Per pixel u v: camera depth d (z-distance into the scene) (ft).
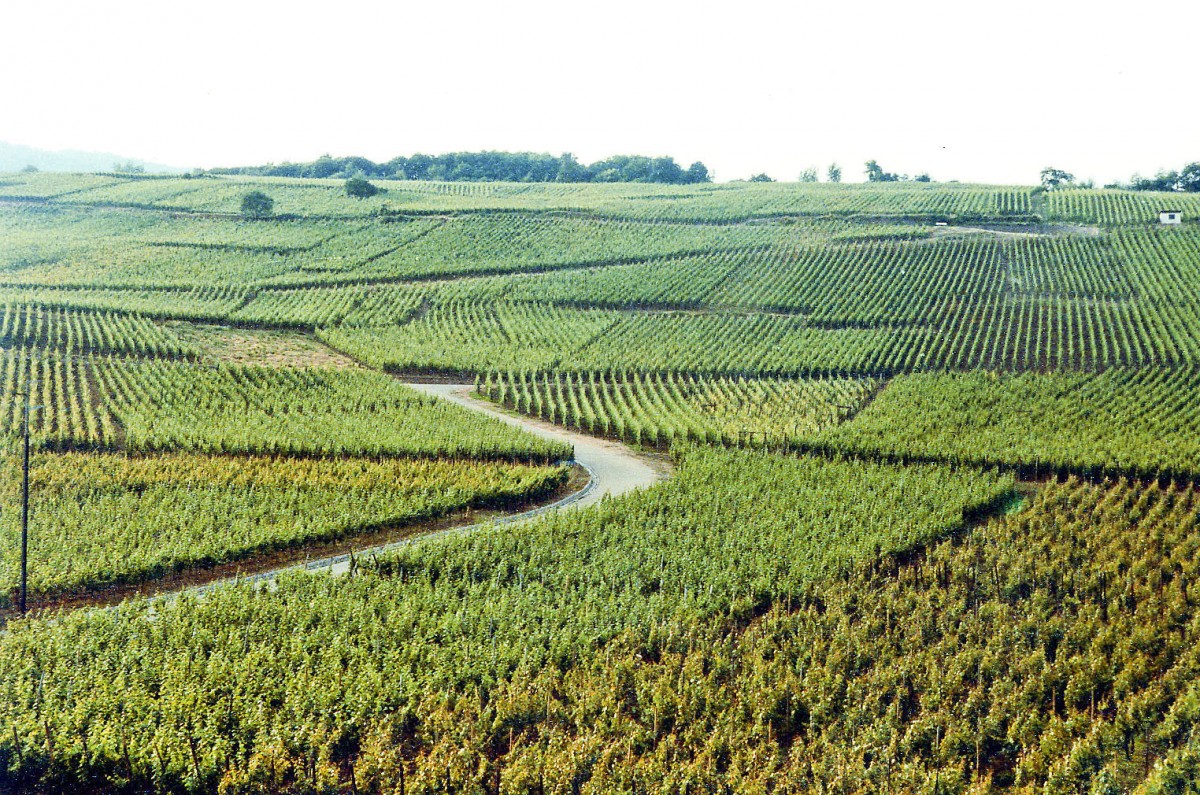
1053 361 288.51
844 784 94.27
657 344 315.78
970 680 118.83
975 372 275.59
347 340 316.60
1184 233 418.51
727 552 153.89
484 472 196.85
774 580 145.28
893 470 199.31
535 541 155.12
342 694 108.27
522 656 117.91
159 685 110.22
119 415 220.64
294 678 109.09
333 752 102.99
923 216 478.18
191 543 153.69
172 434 207.31
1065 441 213.05
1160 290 348.59
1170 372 270.87
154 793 95.55
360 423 225.56
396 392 254.27
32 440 198.08
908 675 117.50
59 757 95.50
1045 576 144.46
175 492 174.91
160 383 248.11
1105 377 267.39
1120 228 437.17
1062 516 170.60
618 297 365.61
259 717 101.04
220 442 204.85
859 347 304.30
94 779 96.53
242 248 434.71
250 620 125.49
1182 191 635.66
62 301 323.78
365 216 497.05
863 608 136.15
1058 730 102.68
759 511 172.14
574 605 132.46
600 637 125.29
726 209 510.58
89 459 192.65
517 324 340.18
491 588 138.10
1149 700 108.47
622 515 168.66
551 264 415.64
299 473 189.98
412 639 121.80
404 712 105.19
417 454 208.95
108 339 289.94
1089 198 514.68
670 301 362.74
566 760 96.12
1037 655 118.73
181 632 119.24
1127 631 127.95
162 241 440.45
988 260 398.42
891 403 249.14
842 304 351.05
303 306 354.13
